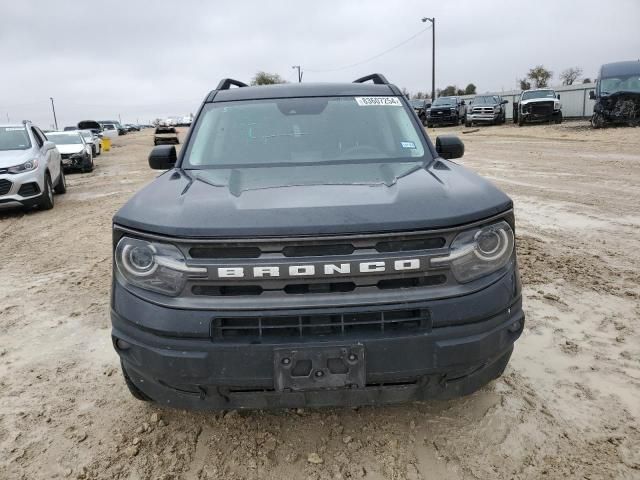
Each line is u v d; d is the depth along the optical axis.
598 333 3.88
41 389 3.37
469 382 2.51
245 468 2.59
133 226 2.38
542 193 9.36
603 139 18.78
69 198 11.75
